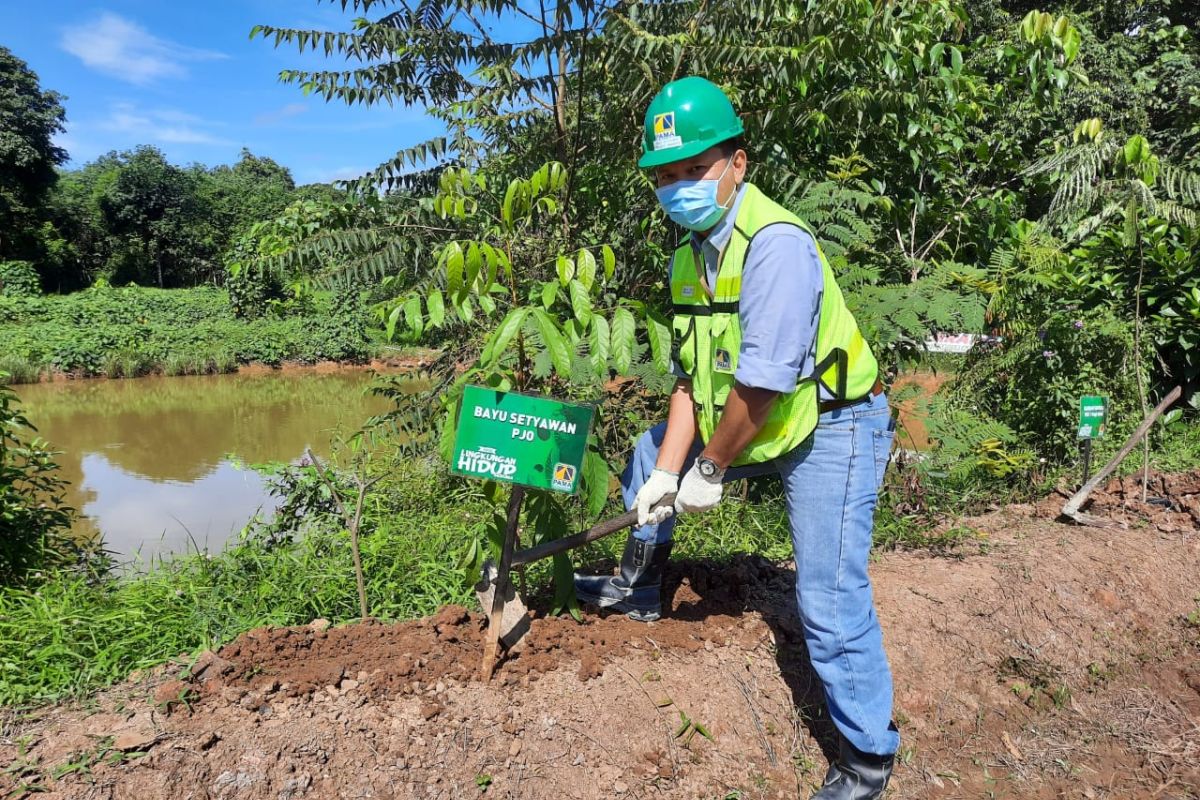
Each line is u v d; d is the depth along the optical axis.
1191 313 6.67
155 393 16.34
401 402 5.43
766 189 4.60
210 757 2.16
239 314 24.61
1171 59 14.12
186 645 2.85
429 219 4.79
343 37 4.84
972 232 5.55
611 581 3.08
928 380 7.03
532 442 2.38
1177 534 4.61
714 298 2.36
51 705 2.37
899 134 5.04
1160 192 6.37
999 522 4.72
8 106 40.78
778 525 4.37
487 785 2.27
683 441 2.54
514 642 2.75
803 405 2.29
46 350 19.02
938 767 2.85
